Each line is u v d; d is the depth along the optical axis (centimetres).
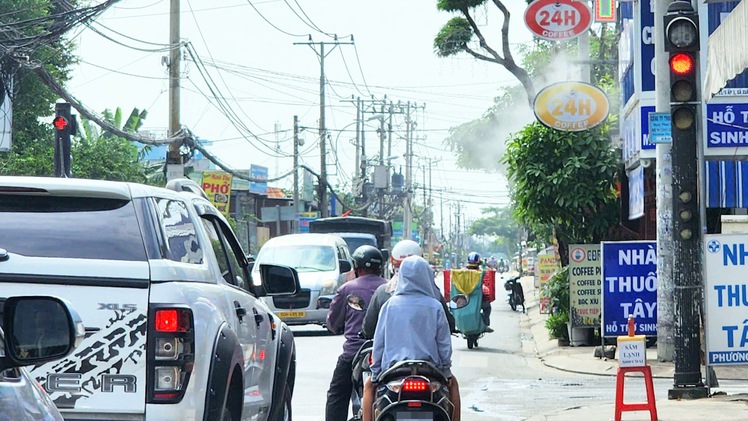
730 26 1800
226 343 1010
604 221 3534
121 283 934
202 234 1124
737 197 3083
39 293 918
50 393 917
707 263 1955
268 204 11181
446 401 1167
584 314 3234
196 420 952
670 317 2677
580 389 2370
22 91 5631
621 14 3647
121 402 922
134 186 1004
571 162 3438
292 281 1381
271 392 1351
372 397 1240
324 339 3628
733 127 3073
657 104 2595
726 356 1964
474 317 3409
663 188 2653
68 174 3462
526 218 3588
